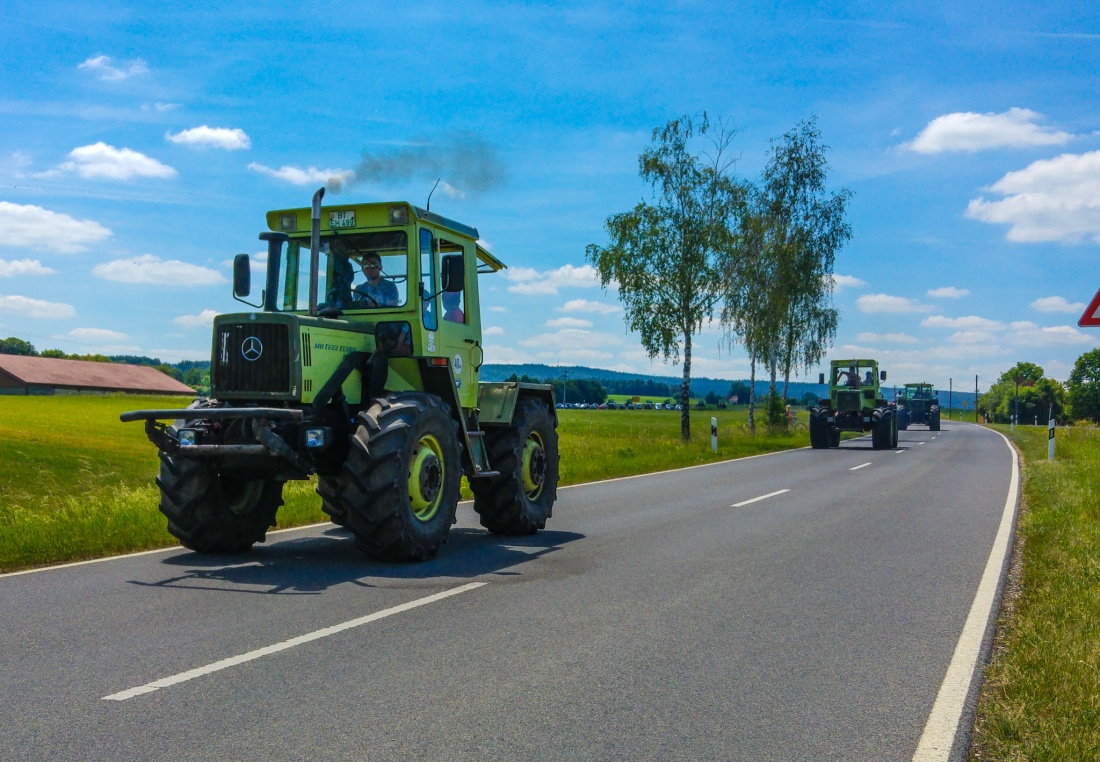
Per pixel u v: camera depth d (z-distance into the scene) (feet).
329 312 26.66
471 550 27.35
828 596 20.67
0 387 309.01
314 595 20.24
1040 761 10.82
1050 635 16.44
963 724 12.31
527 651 15.72
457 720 12.20
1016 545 28.63
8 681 13.67
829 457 80.53
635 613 18.78
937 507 39.40
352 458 23.79
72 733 11.51
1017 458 77.51
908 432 158.81
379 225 27.07
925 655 15.76
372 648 15.76
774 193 125.29
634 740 11.58
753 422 124.47
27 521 30.09
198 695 13.09
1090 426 236.84
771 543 28.81
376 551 24.41
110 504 34.55
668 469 65.67
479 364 30.66
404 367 27.35
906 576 23.20
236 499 26.25
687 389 105.60
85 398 244.42
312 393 23.77
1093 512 34.14
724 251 104.99
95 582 21.58
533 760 10.86
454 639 16.47
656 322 103.76
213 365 23.95
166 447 23.63
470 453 28.17
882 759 11.09
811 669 14.85
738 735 11.83
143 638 16.26
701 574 23.31
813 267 123.54
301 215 27.76
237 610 18.63
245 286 26.30
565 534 31.07
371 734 11.61
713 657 15.51
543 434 32.76
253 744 11.21
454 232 29.40
